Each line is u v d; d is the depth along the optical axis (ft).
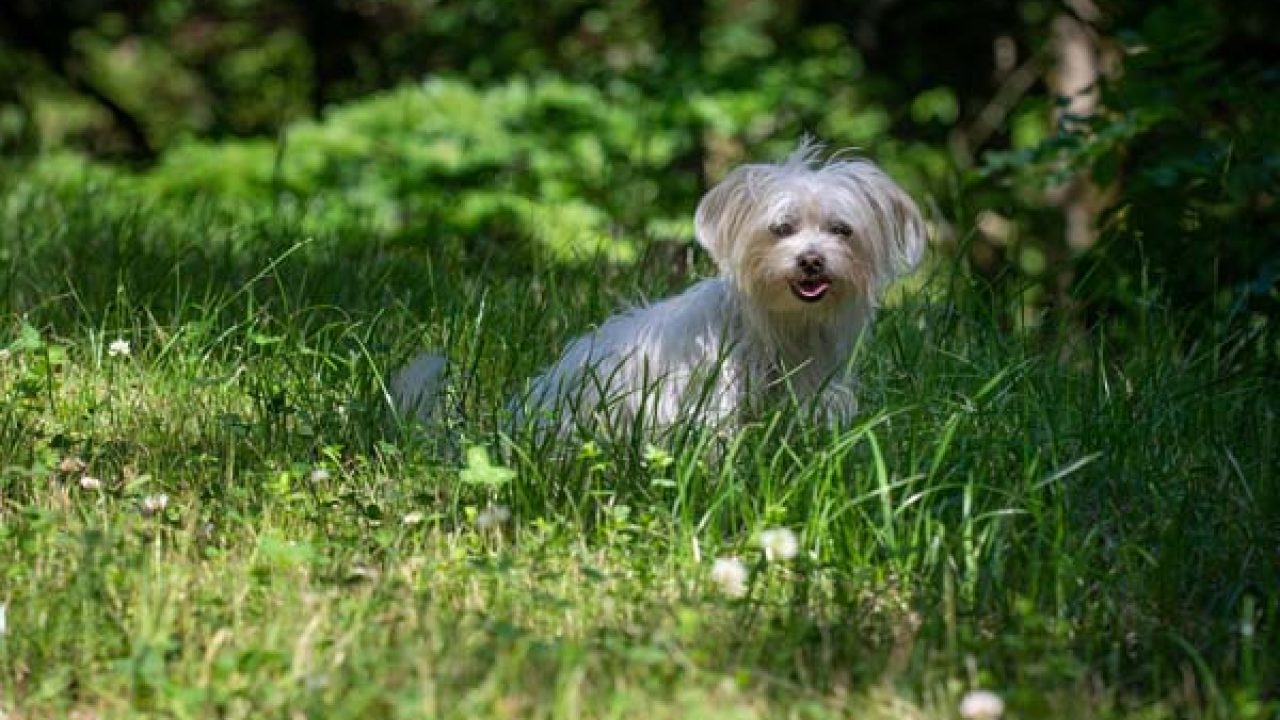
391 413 26.37
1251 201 35.01
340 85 77.20
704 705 17.08
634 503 22.99
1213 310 32.94
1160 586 20.98
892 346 28.58
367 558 21.38
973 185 45.37
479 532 22.43
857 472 22.50
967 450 23.89
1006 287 33.94
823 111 66.95
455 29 75.15
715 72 62.59
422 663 17.57
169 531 21.86
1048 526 21.88
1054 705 17.71
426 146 55.16
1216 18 44.91
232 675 17.95
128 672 17.58
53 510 22.54
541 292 33.81
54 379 28.37
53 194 46.83
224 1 80.84
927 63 71.05
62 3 76.79
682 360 25.86
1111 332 32.42
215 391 28.02
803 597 20.13
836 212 26.00
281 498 23.08
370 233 42.60
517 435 25.12
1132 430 25.17
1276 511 23.34
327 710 17.02
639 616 19.83
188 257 35.70
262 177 53.11
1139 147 39.42
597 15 74.49
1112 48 58.85
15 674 18.25
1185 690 18.60
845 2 74.13
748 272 25.98
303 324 31.78
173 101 83.15
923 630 19.48
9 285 32.89
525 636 18.52
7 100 78.13
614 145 56.85
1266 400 27.50
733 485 22.54
